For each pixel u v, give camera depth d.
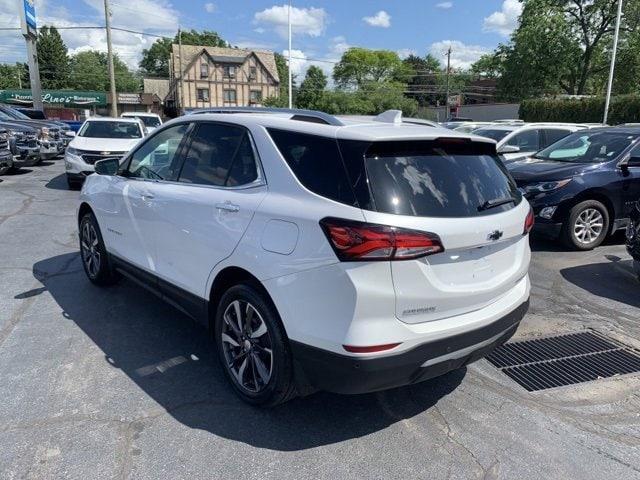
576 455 2.86
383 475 2.65
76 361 3.70
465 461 2.78
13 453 2.69
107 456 2.70
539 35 43.38
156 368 3.64
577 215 6.95
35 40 26.77
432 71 109.88
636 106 28.73
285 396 3.00
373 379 2.61
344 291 2.54
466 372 3.79
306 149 2.94
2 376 3.46
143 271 4.18
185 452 2.76
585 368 3.90
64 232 7.62
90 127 12.77
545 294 5.43
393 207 2.61
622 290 5.58
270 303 2.94
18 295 4.98
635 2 40.62
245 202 3.10
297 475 2.62
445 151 3.03
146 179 4.23
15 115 19.19
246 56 69.62
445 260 2.73
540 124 11.61
